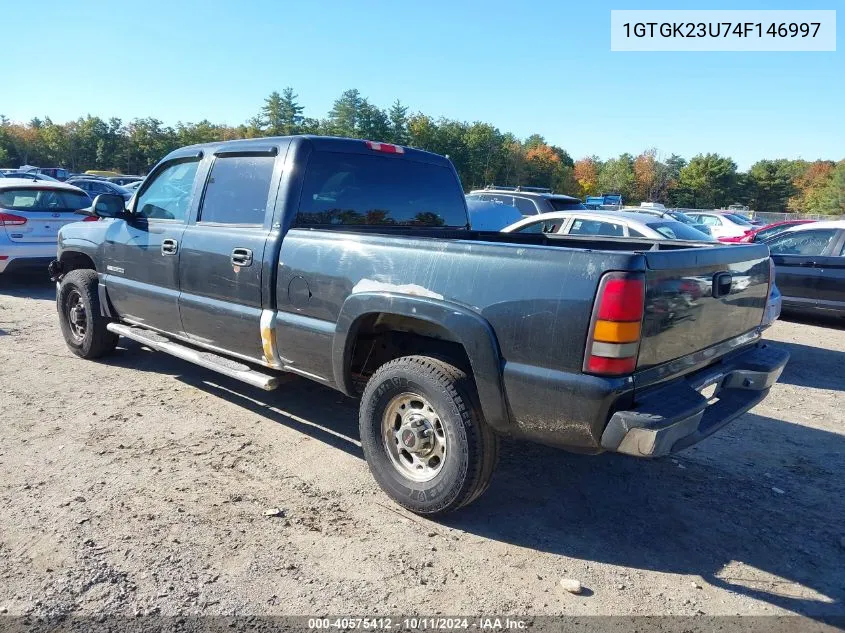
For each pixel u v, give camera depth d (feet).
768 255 12.56
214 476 12.54
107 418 15.38
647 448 8.71
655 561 10.22
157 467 12.84
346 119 319.47
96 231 18.71
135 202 17.63
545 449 14.66
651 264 8.93
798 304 31.76
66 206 33.09
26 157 280.51
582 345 8.92
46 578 9.12
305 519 11.06
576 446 9.51
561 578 9.66
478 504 11.91
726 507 12.11
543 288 9.27
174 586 9.05
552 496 12.35
